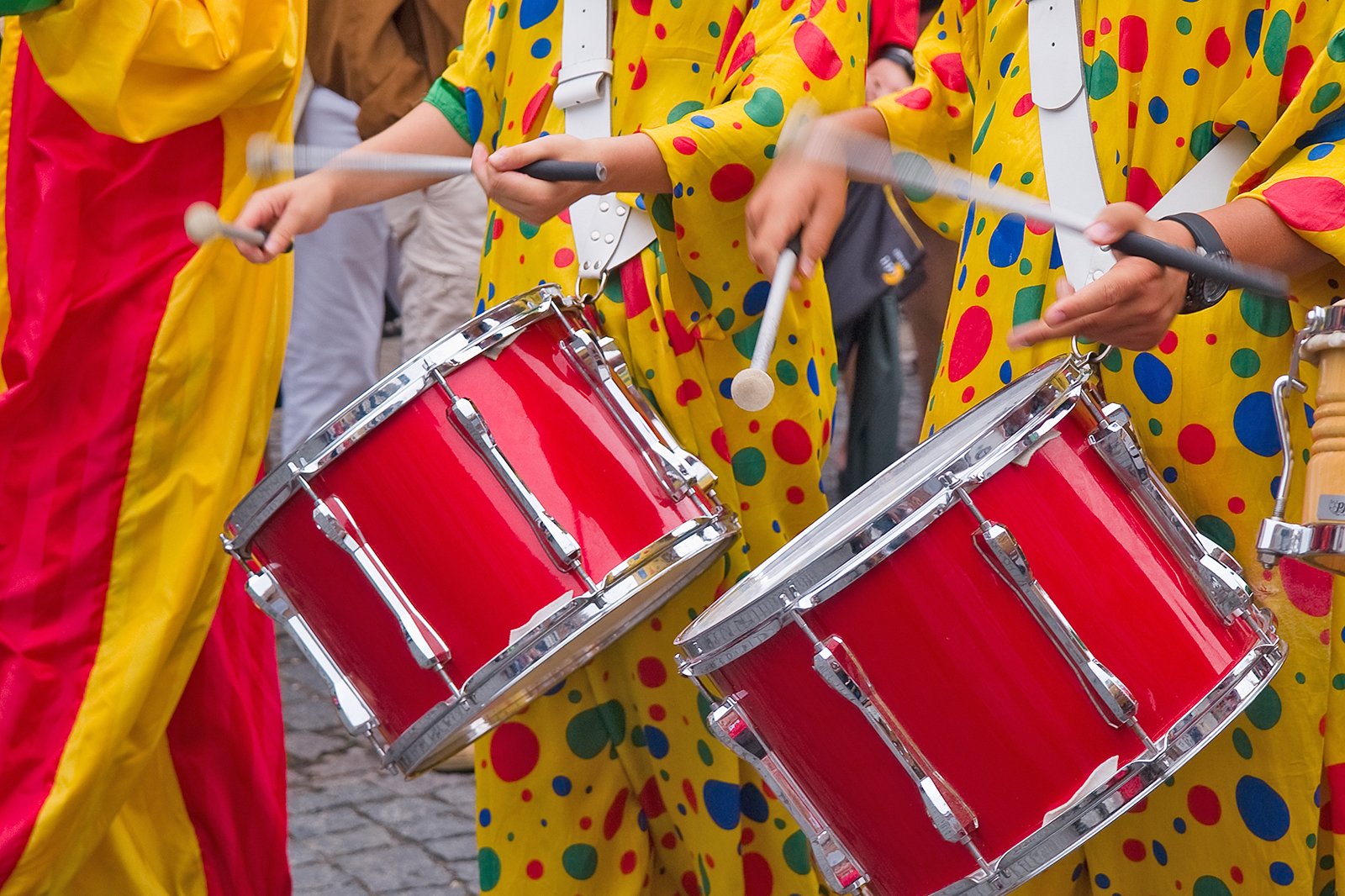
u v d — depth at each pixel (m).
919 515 3.78
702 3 5.18
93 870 5.79
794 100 4.93
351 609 4.53
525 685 4.83
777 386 5.30
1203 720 3.81
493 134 5.62
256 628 6.16
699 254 5.01
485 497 4.42
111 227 5.50
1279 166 4.25
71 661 5.46
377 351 10.71
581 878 5.56
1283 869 4.38
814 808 4.00
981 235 4.71
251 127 5.64
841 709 3.88
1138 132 4.35
